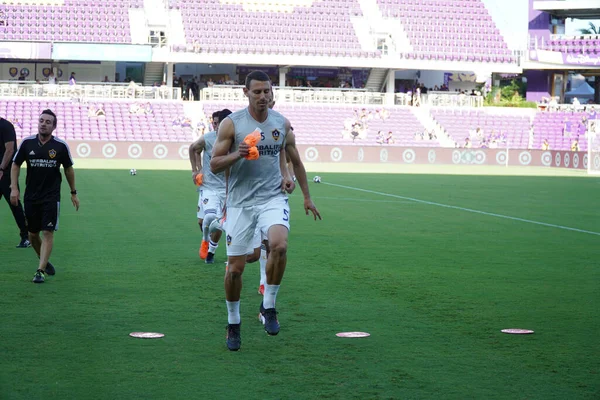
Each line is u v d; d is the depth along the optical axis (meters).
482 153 48.34
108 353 5.89
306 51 50.28
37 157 8.63
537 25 55.62
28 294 8.09
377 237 13.38
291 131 6.49
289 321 7.07
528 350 6.13
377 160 47.56
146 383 5.17
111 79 51.72
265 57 49.72
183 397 4.89
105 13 50.66
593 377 5.40
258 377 5.34
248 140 5.87
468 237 13.59
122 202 18.88
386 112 50.28
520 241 13.16
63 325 6.76
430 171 38.06
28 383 5.12
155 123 46.81
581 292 8.64
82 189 22.59
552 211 18.70
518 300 8.16
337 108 49.97
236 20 51.81
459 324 7.02
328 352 6.02
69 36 49.12
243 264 6.10
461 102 51.94
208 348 6.09
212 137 10.21
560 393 5.04
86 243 12.01
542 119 50.81
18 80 48.91
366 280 9.26
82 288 8.48
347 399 4.88
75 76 51.38
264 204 6.26
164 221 15.11
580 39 54.09
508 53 54.19
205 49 48.81
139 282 8.89
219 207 10.14
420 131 49.59
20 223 11.36
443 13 54.84
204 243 10.30
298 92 50.16
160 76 52.91
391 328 6.84
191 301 7.88
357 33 52.84
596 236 13.97
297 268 10.09
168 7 51.62
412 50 52.69
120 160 43.03
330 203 19.92
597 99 57.78
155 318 7.10
